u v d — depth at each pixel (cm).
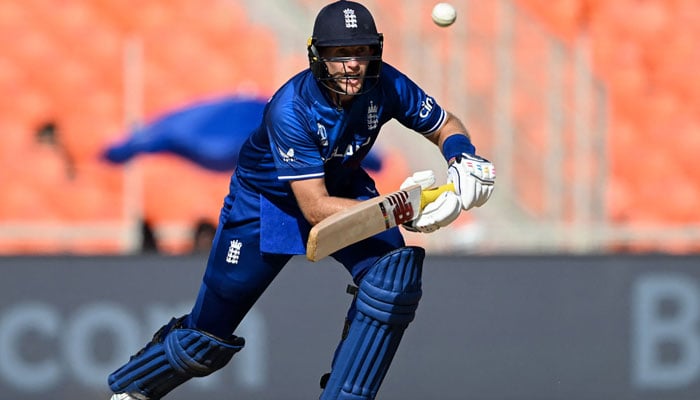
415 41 2770
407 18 2797
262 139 1061
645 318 1538
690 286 1540
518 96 2722
